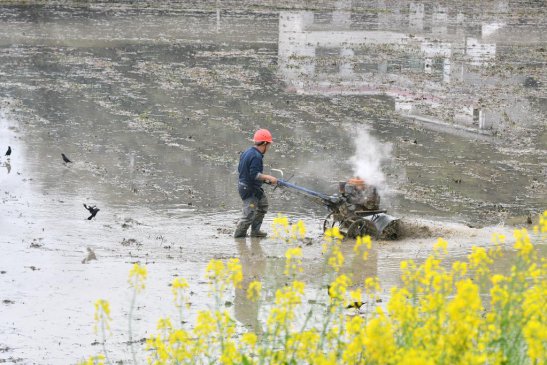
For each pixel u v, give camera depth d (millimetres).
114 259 40000
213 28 123938
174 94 80500
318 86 85500
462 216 48750
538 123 72125
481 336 19172
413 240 43812
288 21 132125
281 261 40062
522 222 47562
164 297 34625
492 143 65500
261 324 30516
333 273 37719
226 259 40219
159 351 22062
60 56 98688
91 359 22766
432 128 69750
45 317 32562
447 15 139625
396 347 18062
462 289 17719
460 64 97938
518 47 110875
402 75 92000
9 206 48750
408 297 23688
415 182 55281
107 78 87312
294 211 50000
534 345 17781
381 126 70188
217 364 24453
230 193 52938
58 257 40125
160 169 57562
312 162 59531
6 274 37562
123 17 133000
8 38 110375
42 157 59625
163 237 44125
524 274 20953
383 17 138000
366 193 44281
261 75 90375
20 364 28266
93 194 51875
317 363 19172
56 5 144625
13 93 79438
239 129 68250
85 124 69000
